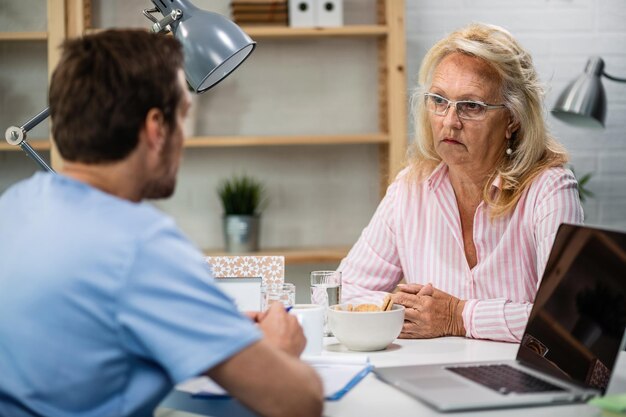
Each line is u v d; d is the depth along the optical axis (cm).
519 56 202
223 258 192
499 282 205
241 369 111
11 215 117
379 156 358
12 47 339
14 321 109
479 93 197
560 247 150
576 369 135
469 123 198
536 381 134
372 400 129
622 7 359
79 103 116
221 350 109
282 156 358
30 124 182
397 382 136
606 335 130
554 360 142
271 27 330
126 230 109
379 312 164
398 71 330
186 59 179
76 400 111
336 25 333
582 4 357
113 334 108
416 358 159
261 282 178
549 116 360
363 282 224
